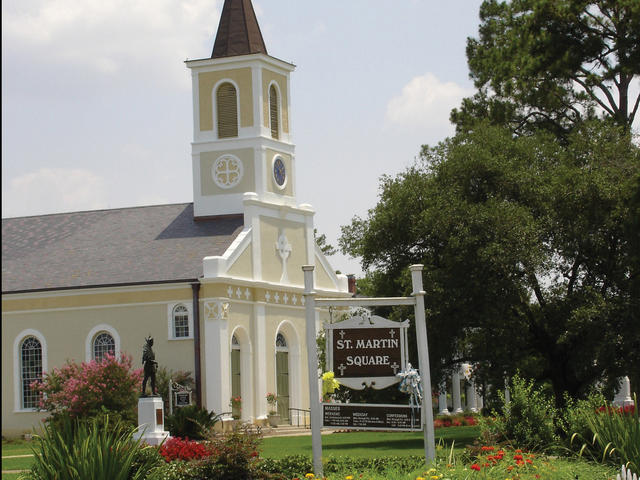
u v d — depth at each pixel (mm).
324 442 39344
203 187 50500
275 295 49062
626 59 40438
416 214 37500
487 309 34844
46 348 47062
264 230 49156
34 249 50812
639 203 33531
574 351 35844
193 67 50938
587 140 38312
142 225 51031
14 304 47781
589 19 41688
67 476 15234
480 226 34875
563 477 15766
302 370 50781
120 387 42000
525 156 37969
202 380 44562
